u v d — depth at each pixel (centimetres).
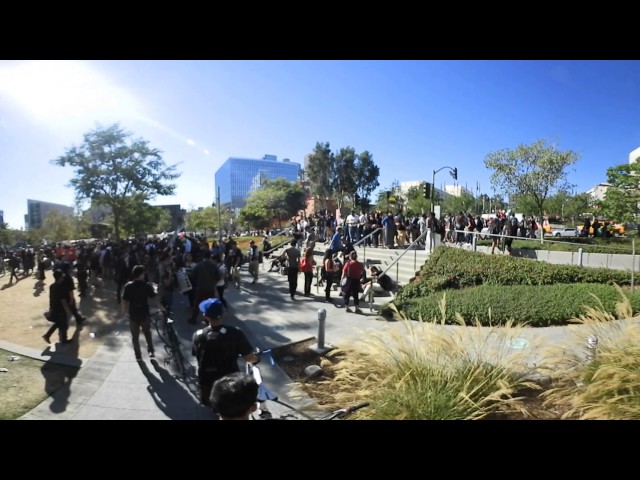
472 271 1124
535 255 1422
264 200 6562
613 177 1706
